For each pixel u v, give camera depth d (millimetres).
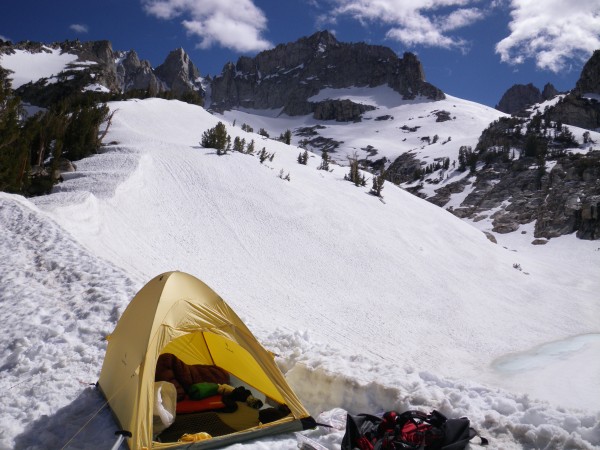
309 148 174250
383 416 5414
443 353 18469
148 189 26547
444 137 169625
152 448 4949
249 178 33594
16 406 5820
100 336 7758
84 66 139250
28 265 10945
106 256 16219
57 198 19922
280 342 8164
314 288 22641
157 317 5711
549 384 15031
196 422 5609
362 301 22578
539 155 79688
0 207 15352
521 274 35875
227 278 20406
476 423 5539
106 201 22406
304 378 6953
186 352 6766
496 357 18812
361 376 6648
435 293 26328
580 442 4941
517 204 68062
